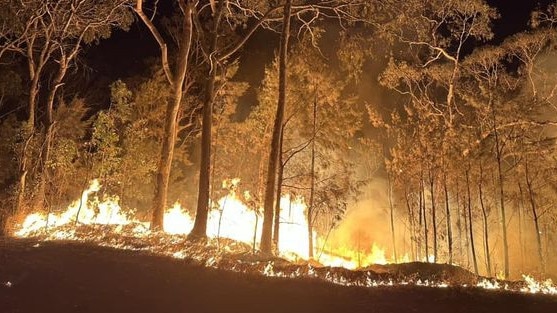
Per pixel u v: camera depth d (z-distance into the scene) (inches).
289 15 743.7
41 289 370.9
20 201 759.7
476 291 479.2
